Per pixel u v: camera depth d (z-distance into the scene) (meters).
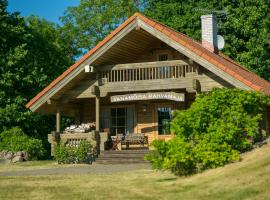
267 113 20.75
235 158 12.67
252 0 32.47
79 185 12.97
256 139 15.13
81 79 22.39
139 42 22.47
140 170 16.08
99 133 21.52
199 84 20.41
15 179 14.66
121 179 13.81
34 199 11.24
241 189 10.32
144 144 23.31
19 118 29.84
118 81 21.86
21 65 31.05
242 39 33.00
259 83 21.08
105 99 24.62
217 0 34.19
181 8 35.38
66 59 39.06
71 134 21.78
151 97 20.91
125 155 20.50
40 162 22.61
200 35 33.09
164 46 23.45
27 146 24.69
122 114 24.31
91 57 21.39
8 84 29.77
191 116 13.02
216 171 12.34
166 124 23.42
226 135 12.80
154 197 10.82
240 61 32.12
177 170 13.18
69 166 19.42
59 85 21.88
